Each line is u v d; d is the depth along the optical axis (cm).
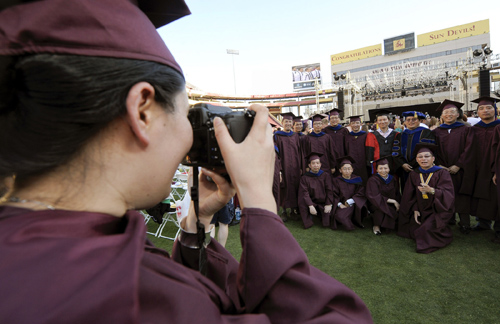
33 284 24
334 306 44
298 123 654
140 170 39
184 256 73
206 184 77
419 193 398
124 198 40
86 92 32
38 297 23
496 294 262
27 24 29
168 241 419
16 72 32
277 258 41
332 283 48
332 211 472
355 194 474
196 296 34
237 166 46
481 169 414
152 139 39
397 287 281
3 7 30
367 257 353
